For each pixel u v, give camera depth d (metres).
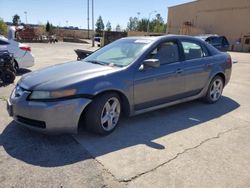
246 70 12.56
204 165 3.48
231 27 40.22
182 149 3.90
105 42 30.75
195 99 5.96
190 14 48.34
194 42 5.74
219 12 42.03
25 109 3.83
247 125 4.99
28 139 4.01
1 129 4.34
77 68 4.47
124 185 2.99
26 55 9.92
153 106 4.94
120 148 3.85
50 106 3.70
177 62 5.23
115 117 4.40
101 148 3.82
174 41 5.29
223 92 7.58
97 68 4.42
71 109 3.80
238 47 37.09
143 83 4.60
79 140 4.04
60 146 3.83
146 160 3.54
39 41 44.56
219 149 3.95
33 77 4.17
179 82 5.24
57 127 3.78
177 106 5.95
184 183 3.08
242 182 3.15
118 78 4.27
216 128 4.77
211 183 3.11
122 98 4.46
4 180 3.00
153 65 4.45
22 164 3.33
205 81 5.86
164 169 3.35
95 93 3.96
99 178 3.10
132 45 5.05
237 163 3.57
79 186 2.94
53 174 3.14
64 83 3.85
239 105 6.28
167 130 4.58
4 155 3.54
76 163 3.40
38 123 3.83
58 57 16.48
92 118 4.06
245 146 4.09
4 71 7.65
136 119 5.04
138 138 4.21
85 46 34.56
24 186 2.91
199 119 5.19
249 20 37.25
